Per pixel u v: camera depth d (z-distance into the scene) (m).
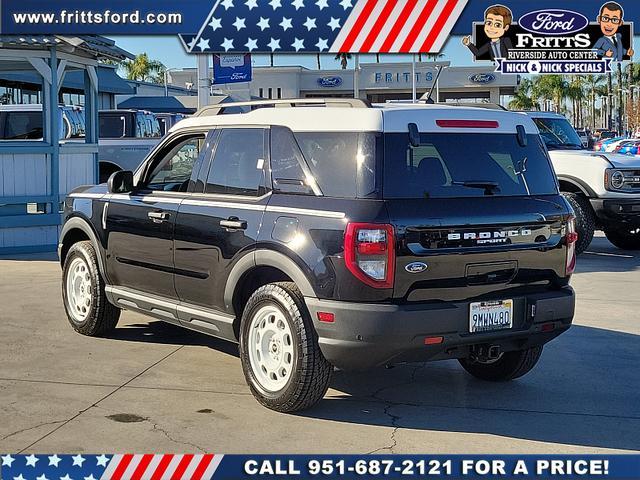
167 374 6.31
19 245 12.54
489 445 5.00
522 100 74.12
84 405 5.58
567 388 6.16
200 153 6.23
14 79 23.72
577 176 12.75
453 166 5.33
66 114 18.12
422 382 6.27
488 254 5.25
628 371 6.60
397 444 4.99
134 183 6.81
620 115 63.56
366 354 5.00
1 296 9.06
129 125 19.31
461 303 5.16
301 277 5.16
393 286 4.95
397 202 5.05
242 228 5.59
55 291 9.36
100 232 7.05
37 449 4.80
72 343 7.15
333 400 5.77
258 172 5.70
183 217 6.12
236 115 6.03
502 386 6.19
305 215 5.22
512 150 5.65
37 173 12.65
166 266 6.33
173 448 4.86
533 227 5.45
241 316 5.80
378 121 5.18
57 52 12.72
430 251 5.04
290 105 5.75
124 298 6.87
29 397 5.72
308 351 5.18
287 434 5.11
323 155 5.32
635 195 12.47
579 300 9.33
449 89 45.94
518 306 5.42
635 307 8.95
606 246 14.23
